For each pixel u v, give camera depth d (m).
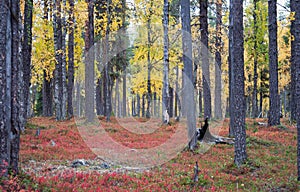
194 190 8.91
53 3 25.25
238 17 12.02
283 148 15.45
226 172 11.55
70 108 26.94
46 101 37.78
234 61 12.27
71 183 9.05
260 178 10.71
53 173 10.28
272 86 21.42
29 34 21.38
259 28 27.69
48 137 16.80
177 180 9.96
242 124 12.32
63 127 20.25
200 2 18.92
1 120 8.12
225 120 24.72
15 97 8.50
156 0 23.59
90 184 9.02
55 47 26.12
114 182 9.62
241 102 12.27
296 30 10.23
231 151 15.07
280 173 11.23
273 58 21.39
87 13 24.80
